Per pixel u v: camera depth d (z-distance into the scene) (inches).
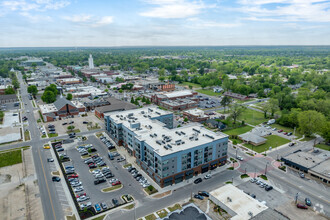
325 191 3946.9
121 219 3272.6
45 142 5743.1
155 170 4114.2
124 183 4136.3
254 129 6343.5
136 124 5093.5
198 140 4512.8
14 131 6432.1
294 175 4426.7
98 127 6776.6
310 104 7529.5
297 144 5733.3
